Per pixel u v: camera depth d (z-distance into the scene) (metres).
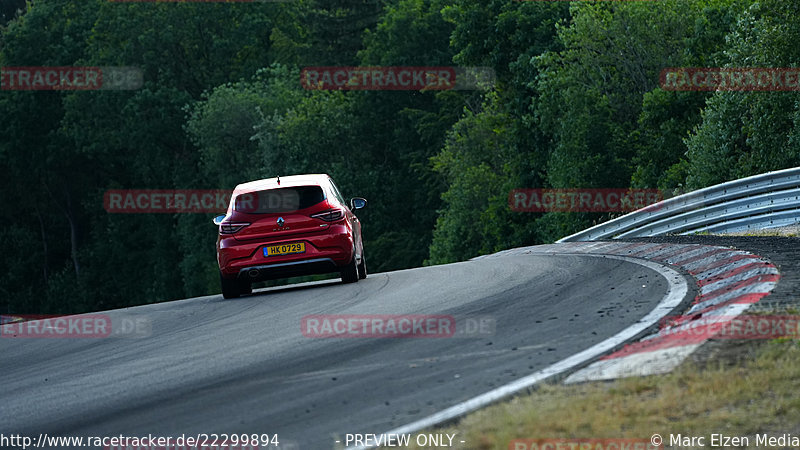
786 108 103.69
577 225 138.62
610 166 134.00
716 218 63.38
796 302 23.95
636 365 19.53
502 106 168.75
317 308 37.75
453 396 19.39
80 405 22.94
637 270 39.28
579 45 138.38
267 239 46.72
